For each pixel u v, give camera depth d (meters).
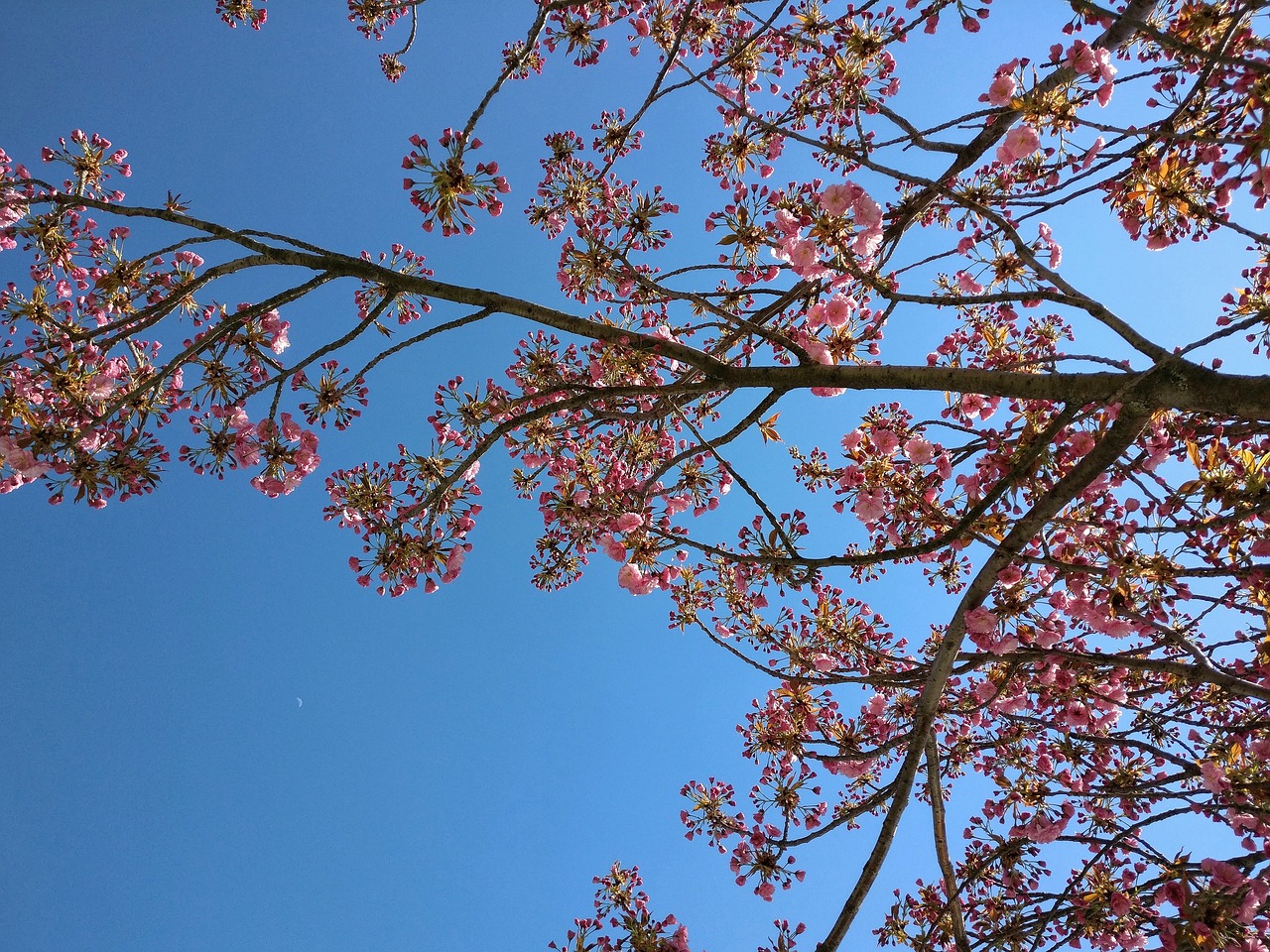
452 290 5.34
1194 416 5.58
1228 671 5.96
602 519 6.14
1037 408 5.92
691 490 7.45
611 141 6.50
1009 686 7.10
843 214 4.79
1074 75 4.95
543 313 5.31
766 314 6.44
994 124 5.66
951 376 5.04
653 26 7.62
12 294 5.40
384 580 5.77
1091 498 6.15
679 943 6.39
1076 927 6.30
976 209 5.03
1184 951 5.56
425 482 5.99
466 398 6.25
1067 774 7.22
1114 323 4.69
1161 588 5.15
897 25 5.46
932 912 7.45
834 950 5.43
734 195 5.79
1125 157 5.40
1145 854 5.99
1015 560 5.44
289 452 5.80
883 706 7.73
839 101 5.81
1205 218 5.18
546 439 7.14
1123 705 6.49
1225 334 4.34
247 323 5.61
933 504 6.21
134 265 5.55
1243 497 4.62
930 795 6.05
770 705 7.38
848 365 5.26
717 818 7.10
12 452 5.26
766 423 6.84
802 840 6.46
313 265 5.31
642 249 5.94
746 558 5.29
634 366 6.61
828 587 6.84
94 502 5.60
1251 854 5.55
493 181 4.70
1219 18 4.55
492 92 4.71
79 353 5.34
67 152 6.07
